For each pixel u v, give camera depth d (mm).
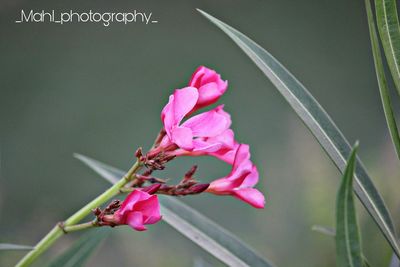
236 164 596
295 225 1553
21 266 586
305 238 1487
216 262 1378
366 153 1699
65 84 1884
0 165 1731
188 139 563
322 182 1504
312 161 1622
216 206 1599
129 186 589
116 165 1792
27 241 1629
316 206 1414
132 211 562
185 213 646
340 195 521
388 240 594
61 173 1755
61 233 586
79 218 589
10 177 1724
